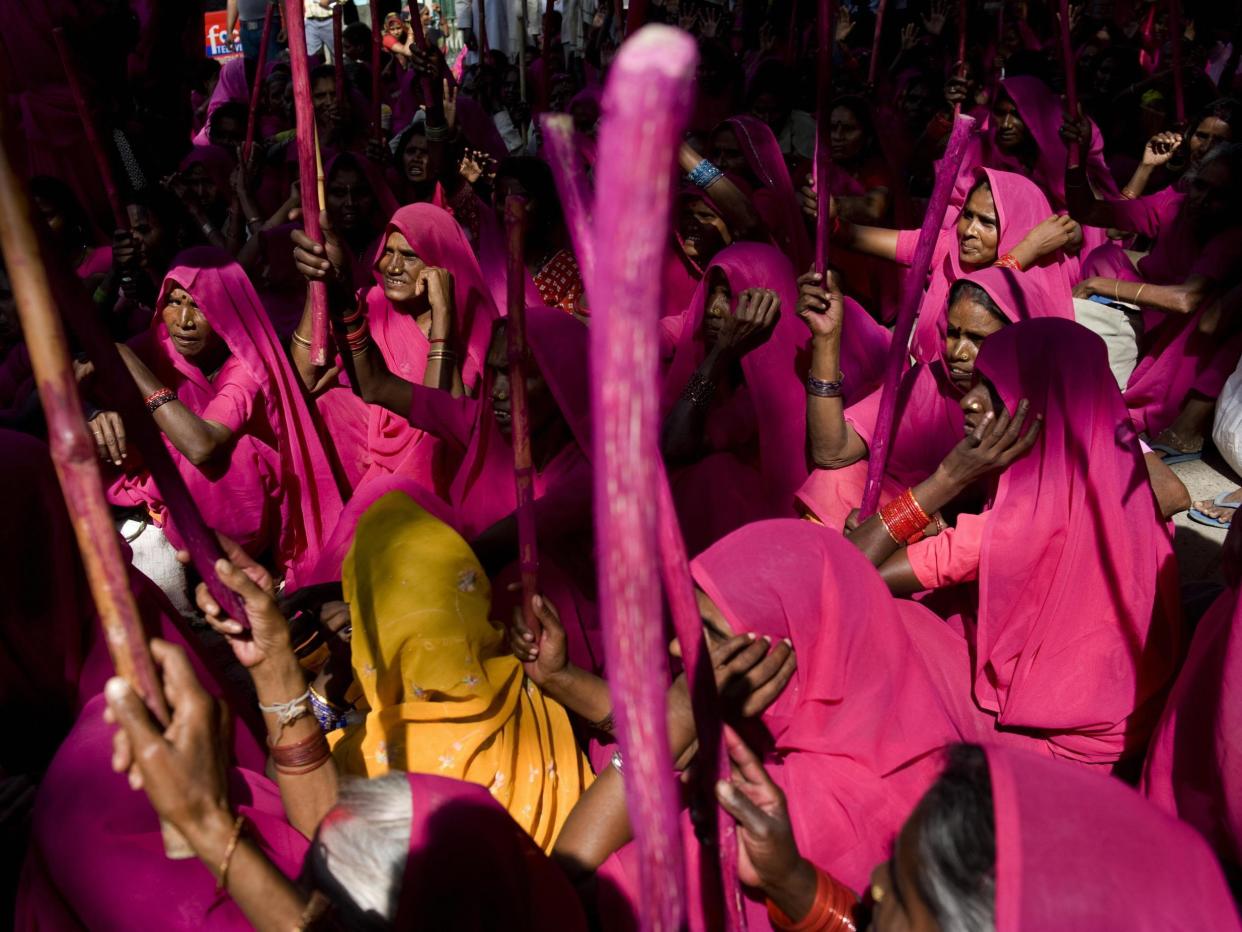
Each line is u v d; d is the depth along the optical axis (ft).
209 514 12.27
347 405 13.44
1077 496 8.01
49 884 5.93
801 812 6.45
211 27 45.93
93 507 3.33
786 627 6.51
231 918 5.38
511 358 5.61
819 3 8.64
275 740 5.60
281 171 22.86
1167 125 23.25
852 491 9.99
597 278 1.96
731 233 15.37
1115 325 14.74
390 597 7.17
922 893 4.00
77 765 6.15
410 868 4.83
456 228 13.76
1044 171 17.87
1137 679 8.13
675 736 6.12
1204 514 13.17
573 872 6.29
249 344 12.41
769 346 11.05
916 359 14.07
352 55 33.32
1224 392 14.40
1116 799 3.96
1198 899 3.73
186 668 3.97
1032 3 30.94
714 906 6.24
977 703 8.65
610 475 2.09
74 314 4.02
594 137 21.76
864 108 18.45
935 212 7.97
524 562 6.34
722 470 10.51
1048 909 3.67
